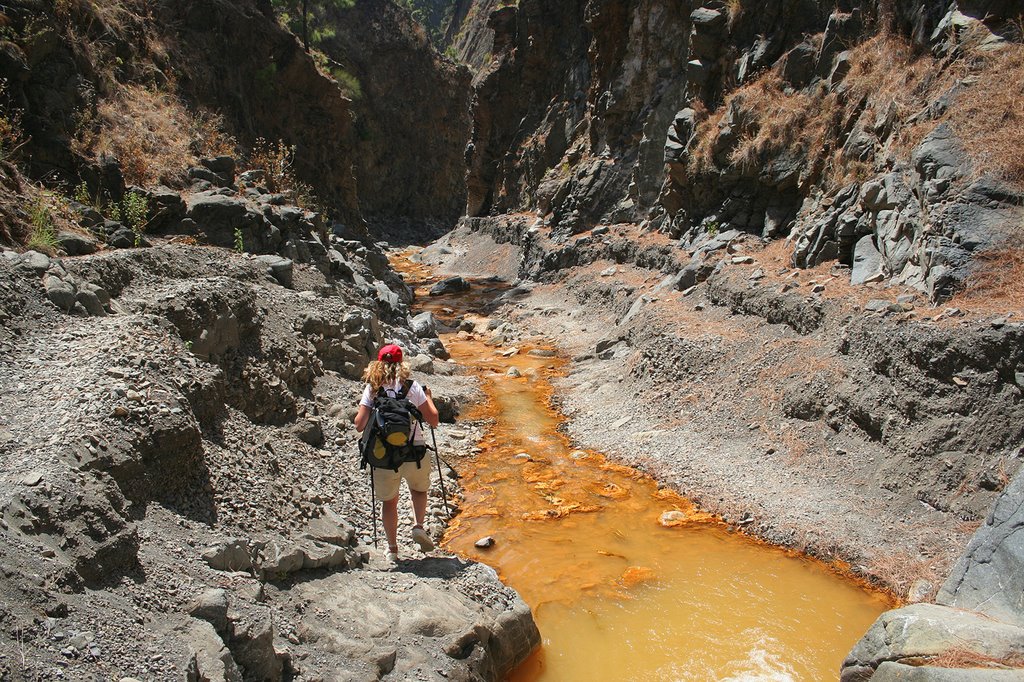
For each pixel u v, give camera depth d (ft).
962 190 27.30
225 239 36.47
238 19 78.07
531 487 27.53
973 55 31.27
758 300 35.42
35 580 11.38
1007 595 16.01
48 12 37.99
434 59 188.75
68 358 18.54
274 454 22.56
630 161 68.54
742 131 45.34
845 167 37.11
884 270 31.09
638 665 17.51
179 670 11.21
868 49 38.47
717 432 29.73
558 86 98.73
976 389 22.33
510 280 83.46
